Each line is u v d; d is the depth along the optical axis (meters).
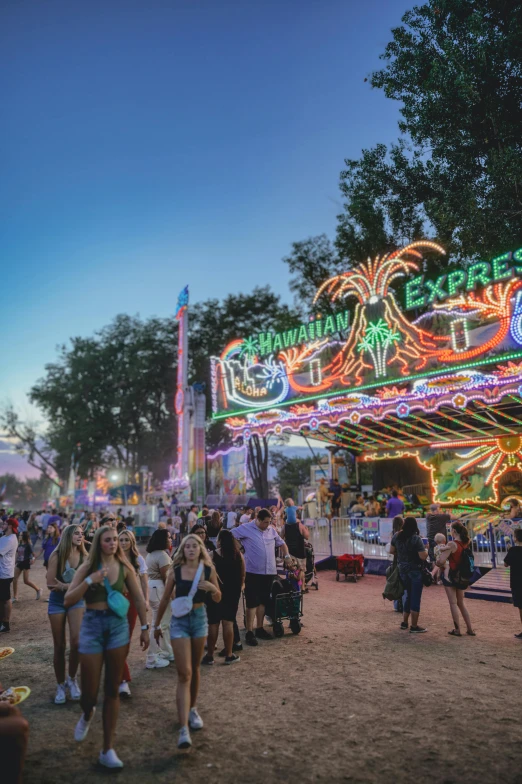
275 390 21.80
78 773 4.11
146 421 55.38
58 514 26.16
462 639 8.15
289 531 12.60
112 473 55.72
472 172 20.80
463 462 22.66
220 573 7.05
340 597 12.05
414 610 8.63
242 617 10.13
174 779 4.02
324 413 20.30
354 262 31.16
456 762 4.22
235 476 27.59
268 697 5.71
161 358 52.03
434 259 25.95
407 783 3.93
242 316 48.75
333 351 20.00
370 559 15.77
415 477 24.75
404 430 23.16
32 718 5.22
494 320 15.57
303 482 51.16
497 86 19.38
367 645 7.82
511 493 21.00
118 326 55.09
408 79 21.27
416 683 6.08
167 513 28.64
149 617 7.01
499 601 11.34
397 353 17.84
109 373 54.00
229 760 4.31
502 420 20.38
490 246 20.31
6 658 7.49
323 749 4.48
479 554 13.09
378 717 5.12
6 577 9.30
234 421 23.69
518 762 4.21
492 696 5.64
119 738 4.74
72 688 5.72
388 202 24.33
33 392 53.75
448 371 16.39
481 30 18.95
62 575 5.72
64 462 58.09
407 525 8.94
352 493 26.05
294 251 34.22
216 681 6.27
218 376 24.33
